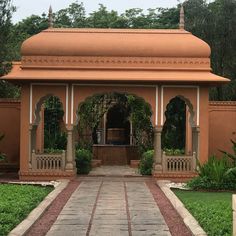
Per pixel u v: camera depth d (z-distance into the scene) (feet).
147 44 47.29
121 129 77.05
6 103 53.52
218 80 45.91
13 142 53.47
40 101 48.67
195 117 47.67
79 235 23.79
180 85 47.57
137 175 51.49
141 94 47.67
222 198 35.60
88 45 47.19
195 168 46.96
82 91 47.55
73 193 38.24
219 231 23.00
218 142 53.26
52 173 46.83
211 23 73.61
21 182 44.68
